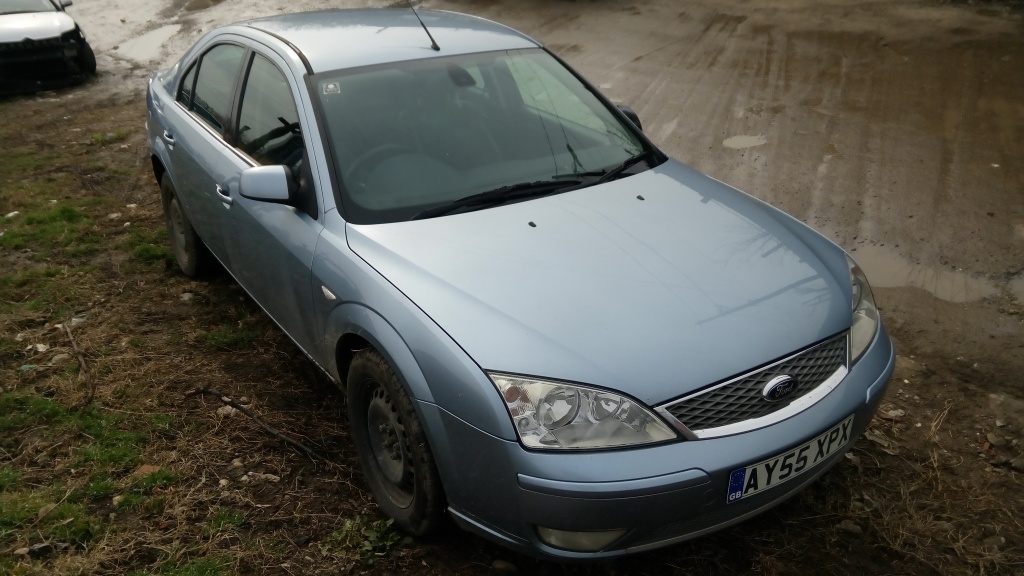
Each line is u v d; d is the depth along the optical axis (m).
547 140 3.43
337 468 3.23
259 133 3.60
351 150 3.16
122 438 3.39
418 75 3.49
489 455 2.35
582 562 2.39
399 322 2.58
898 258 4.91
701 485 2.28
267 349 4.14
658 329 2.44
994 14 10.38
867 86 8.13
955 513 3.00
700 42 10.12
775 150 6.60
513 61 3.75
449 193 3.09
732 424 2.37
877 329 2.85
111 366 3.95
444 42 3.74
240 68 3.90
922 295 4.53
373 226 2.94
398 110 3.32
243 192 3.15
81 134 8.30
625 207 3.08
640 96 8.16
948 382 3.80
